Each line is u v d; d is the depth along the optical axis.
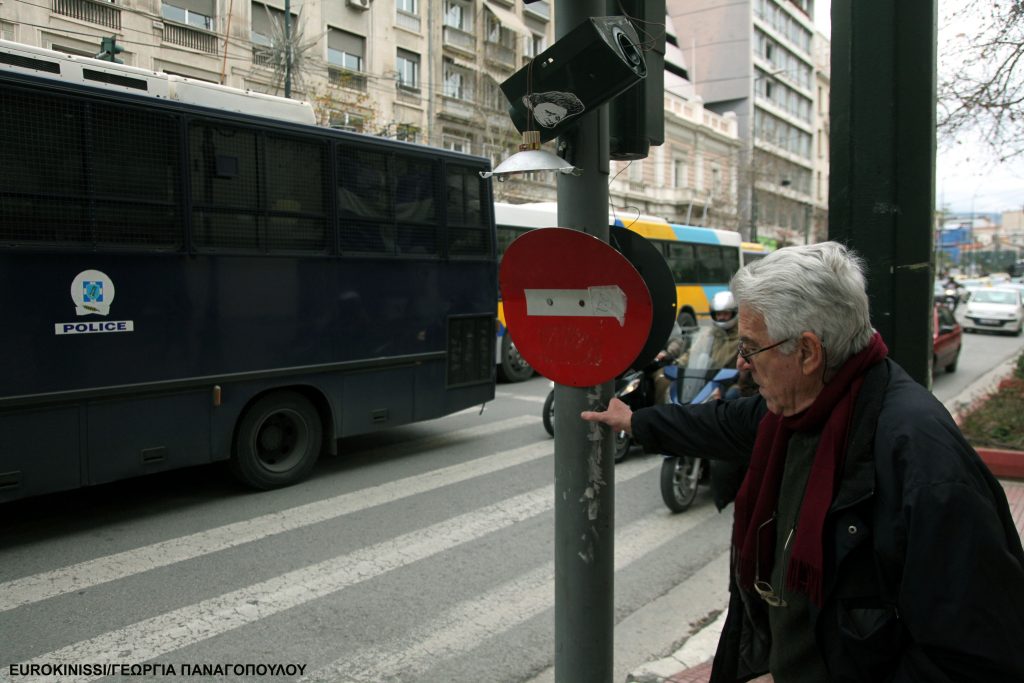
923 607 1.20
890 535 1.29
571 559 2.28
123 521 5.62
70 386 5.07
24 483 4.89
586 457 2.24
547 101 2.21
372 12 21.11
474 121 24.11
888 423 1.36
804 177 61.69
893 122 2.64
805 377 1.53
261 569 4.68
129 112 5.31
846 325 1.48
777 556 1.57
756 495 1.69
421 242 7.50
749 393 6.17
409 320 7.39
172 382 5.59
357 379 6.94
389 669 3.47
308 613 4.06
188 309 5.68
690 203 34.78
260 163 6.08
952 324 15.52
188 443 5.73
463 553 4.99
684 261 19.30
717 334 6.84
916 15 2.60
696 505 6.27
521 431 8.98
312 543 5.16
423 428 9.16
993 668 1.16
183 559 4.85
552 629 3.90
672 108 36.62
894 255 2.66
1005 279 61.78
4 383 4.79
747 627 1.75
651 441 2.02
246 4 18.25
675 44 51.16
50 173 4.94
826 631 1.40
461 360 7.97
